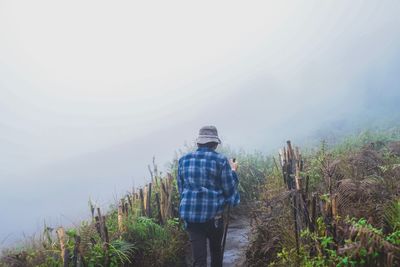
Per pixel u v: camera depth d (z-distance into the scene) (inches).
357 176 218.8
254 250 215.9
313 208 164.9
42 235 232.4
